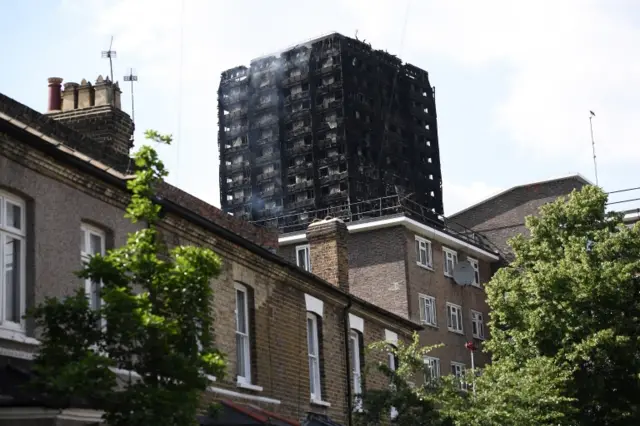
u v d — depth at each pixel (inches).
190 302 685.9
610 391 1787.6
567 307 1793.8
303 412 1301.7
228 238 1154.7
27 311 674.2
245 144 6156.5
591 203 1962.4
